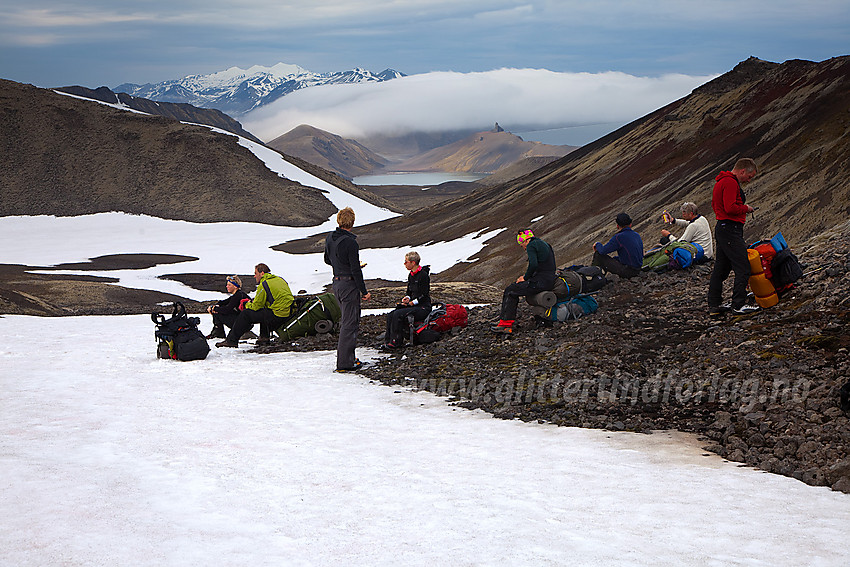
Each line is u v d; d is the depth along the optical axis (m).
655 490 4.93
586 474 5.43
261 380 10.19
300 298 14.07
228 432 6.95
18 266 108.25
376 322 15.77
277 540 3.89
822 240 13.62
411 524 4.18
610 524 4.14
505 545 3.79
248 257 125.00
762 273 10.13
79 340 14.96
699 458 5.93
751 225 60.34
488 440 6.72
